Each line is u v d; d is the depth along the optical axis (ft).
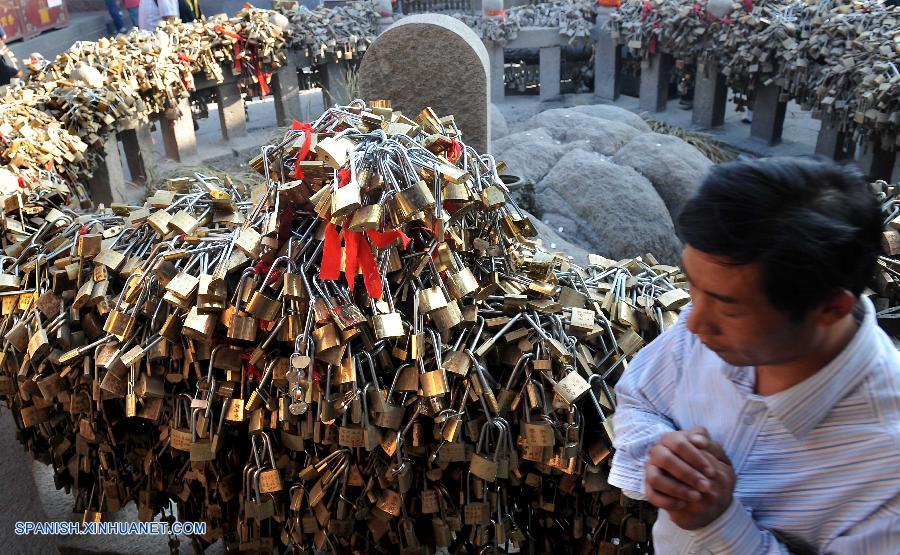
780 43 18.20
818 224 2.17
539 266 5.08
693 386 3.01
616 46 24.94
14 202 6.46
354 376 4.31
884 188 6.20
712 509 2.53
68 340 5.25
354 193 4.12
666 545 3.01
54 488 7.43
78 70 13.28
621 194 15.16
